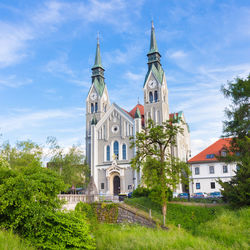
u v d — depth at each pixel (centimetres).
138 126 7400
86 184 7338
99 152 7775
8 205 2183
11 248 1881
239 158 3803
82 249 2275
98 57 9594
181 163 4019
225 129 3959
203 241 2727
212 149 6844
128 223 3988
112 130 7744
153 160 4034
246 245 2636
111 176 7444
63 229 2238
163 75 8394
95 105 9106
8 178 2288
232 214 3394
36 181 2281
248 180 3434
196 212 3891
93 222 4088
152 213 4078
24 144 5800
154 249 2495
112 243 2712
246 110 3869
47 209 2309
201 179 6519
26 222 2177
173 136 4184
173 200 4384
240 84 3947
